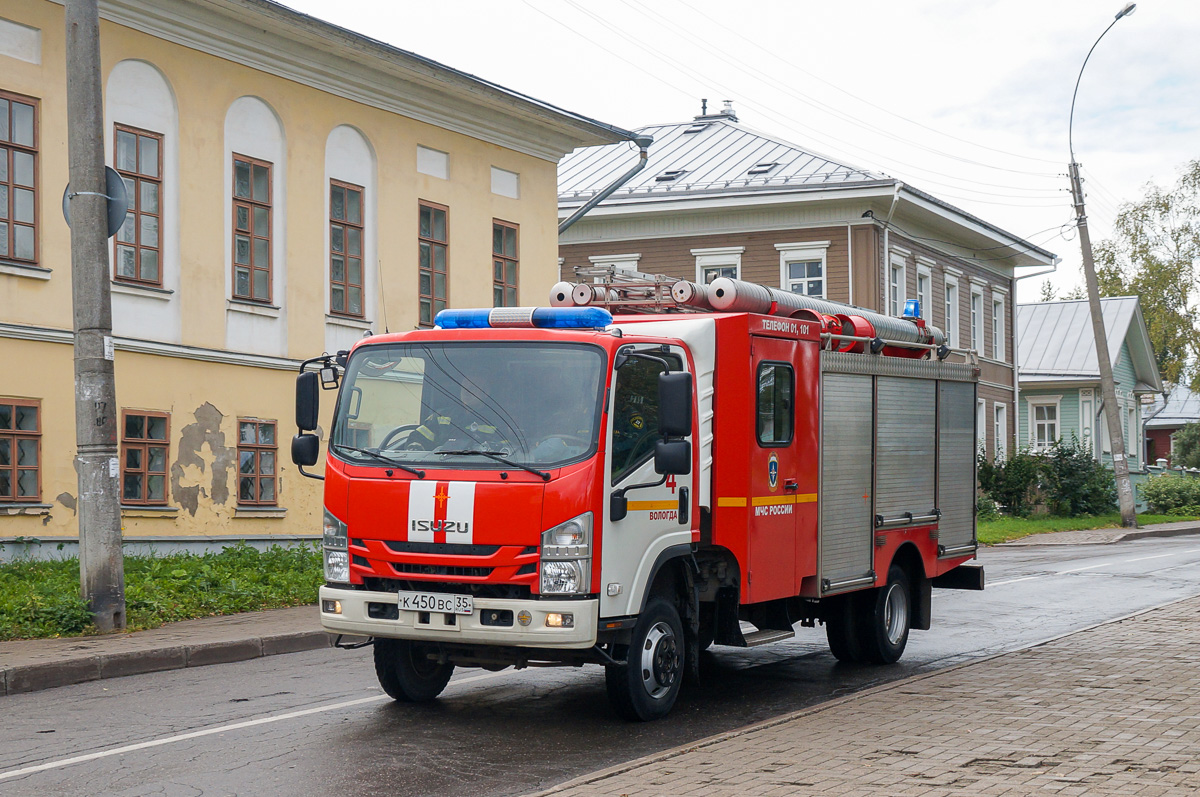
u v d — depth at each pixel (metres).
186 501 17.22
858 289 33.91
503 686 9.87
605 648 8.05
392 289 20.86
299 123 19.23
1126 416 56.06
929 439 11.99
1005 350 44.81
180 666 10.95
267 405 18.59
